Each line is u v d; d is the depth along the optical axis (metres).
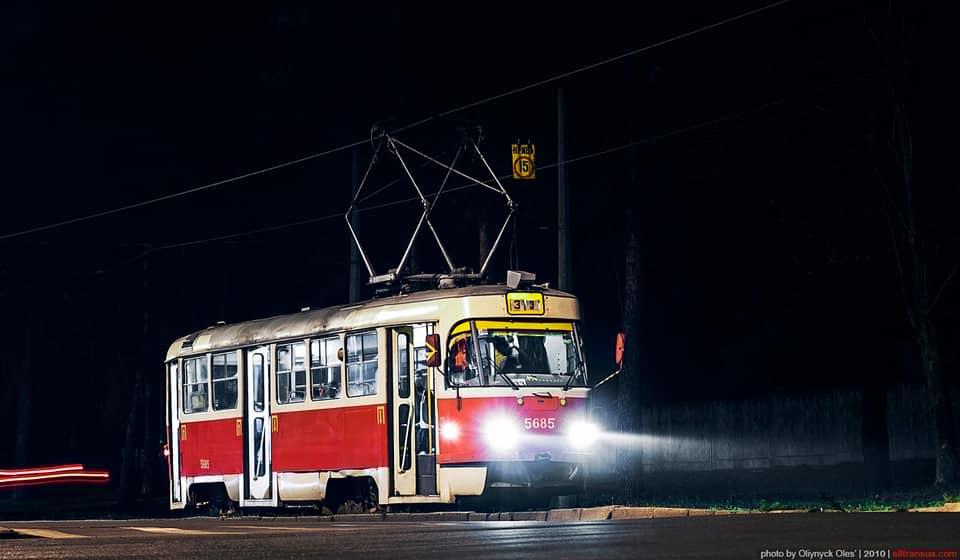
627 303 36.88
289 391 30.38
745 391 45.22
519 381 26.33
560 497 29.12
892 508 22.02
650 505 28.44
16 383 62.91
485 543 14.98
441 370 26.34
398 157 32.44
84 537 19.61
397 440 27.39
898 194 32.09
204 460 33.34
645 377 46.75
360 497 28.83
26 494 62.88
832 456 39.97
